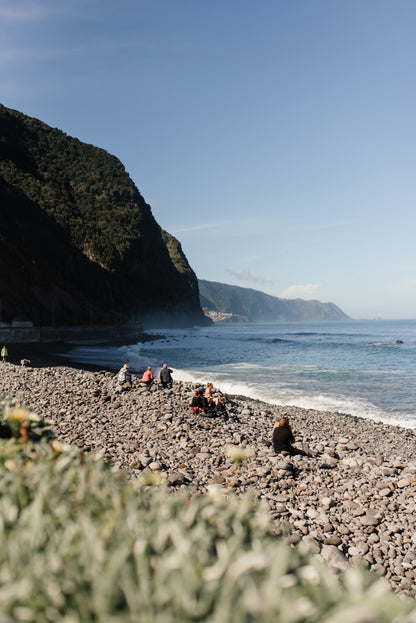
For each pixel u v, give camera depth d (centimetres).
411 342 10094
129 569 199
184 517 254
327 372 4300
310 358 6125
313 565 223
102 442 1247
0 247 13262
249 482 993
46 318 12538
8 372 2756
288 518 822
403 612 170
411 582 625
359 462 1205
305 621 176
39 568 200
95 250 19962
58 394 1950
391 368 4700
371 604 174
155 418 1553
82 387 2167
